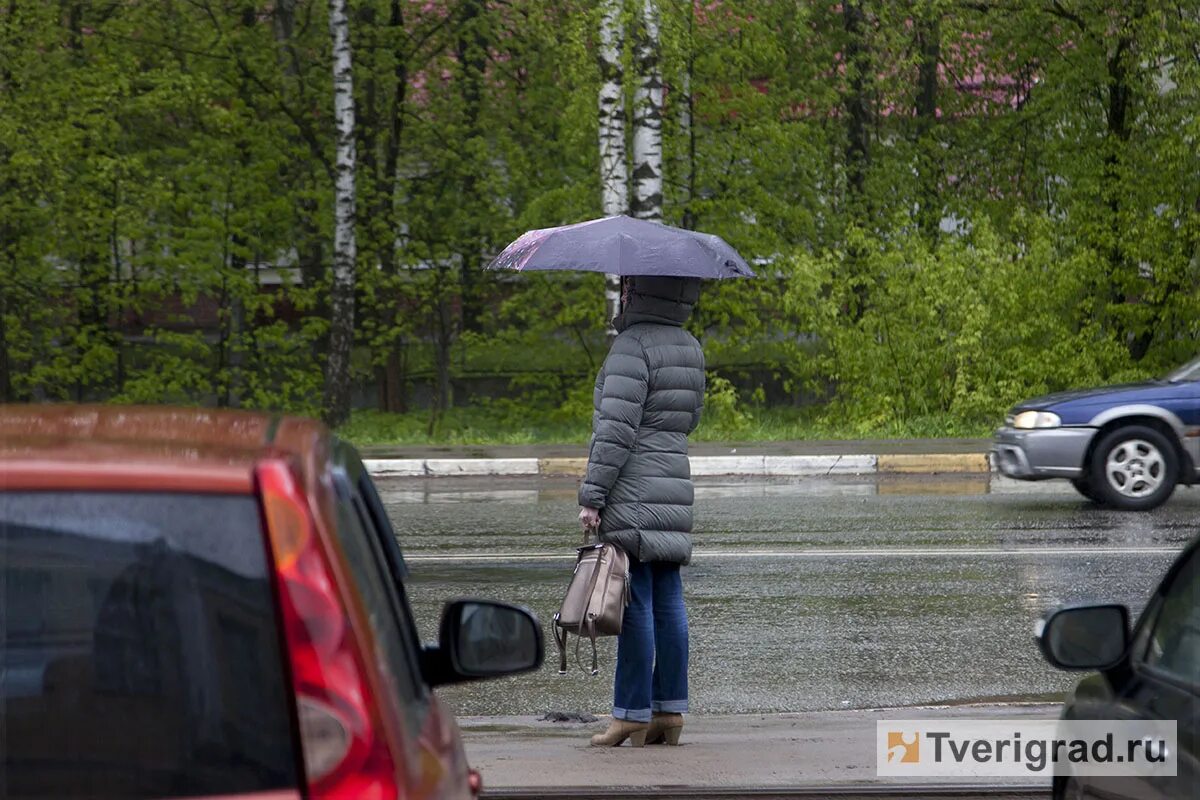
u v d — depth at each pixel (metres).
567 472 57.16
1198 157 75.75
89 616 6.85
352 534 7.77
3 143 73.31
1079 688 12.74
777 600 32.09
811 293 70.00
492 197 85.75
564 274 84.38
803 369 72.69
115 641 6.84
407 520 45.09
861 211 83.44
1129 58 77.38
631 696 20.38
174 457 7.20
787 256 77.94
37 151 73.56
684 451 20.05
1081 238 77.31
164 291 84.56
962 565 35.84
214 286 84.62
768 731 21.70
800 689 24.83
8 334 83.31
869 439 63.75
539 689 25.23
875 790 18.41
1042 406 46.31
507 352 88.44
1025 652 27.25
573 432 74.38
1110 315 76.69
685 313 20.16
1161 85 80.06
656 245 19.70
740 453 57.94
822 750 20.34
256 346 87.06
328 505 7.36
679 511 19.84
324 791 6.69
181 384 85.69
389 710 7.00
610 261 19.38
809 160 81.12
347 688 6.79
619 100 65.19
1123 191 77.06
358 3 82.56
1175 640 11.01
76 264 84.56
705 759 19.86
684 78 77.50
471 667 10.88
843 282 71.56
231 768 6.74
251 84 87.94
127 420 8.42
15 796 6.71
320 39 88.75
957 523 42.84
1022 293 70.06
